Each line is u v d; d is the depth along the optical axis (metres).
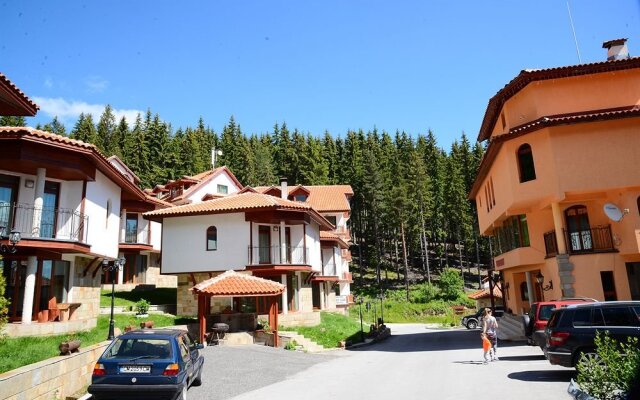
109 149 76.44
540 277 22.62
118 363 9.43
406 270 62.62
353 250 79.94
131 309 26.53
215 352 19.73
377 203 67.31
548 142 20.06
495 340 16.20
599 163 19.36
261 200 29.48
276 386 13.10
